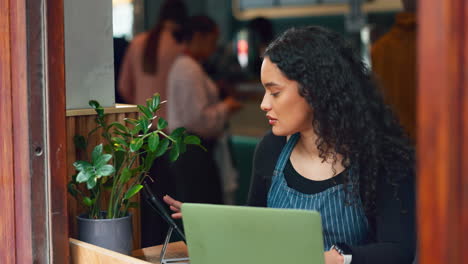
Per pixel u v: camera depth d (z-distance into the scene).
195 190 3.93
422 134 1.01
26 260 1.73
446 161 0.99
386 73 3.57
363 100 1.69
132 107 2.18
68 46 2.04
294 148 1.83
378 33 4.56
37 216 1.71
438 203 1.00
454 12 0.97
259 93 10.80
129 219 1.94
